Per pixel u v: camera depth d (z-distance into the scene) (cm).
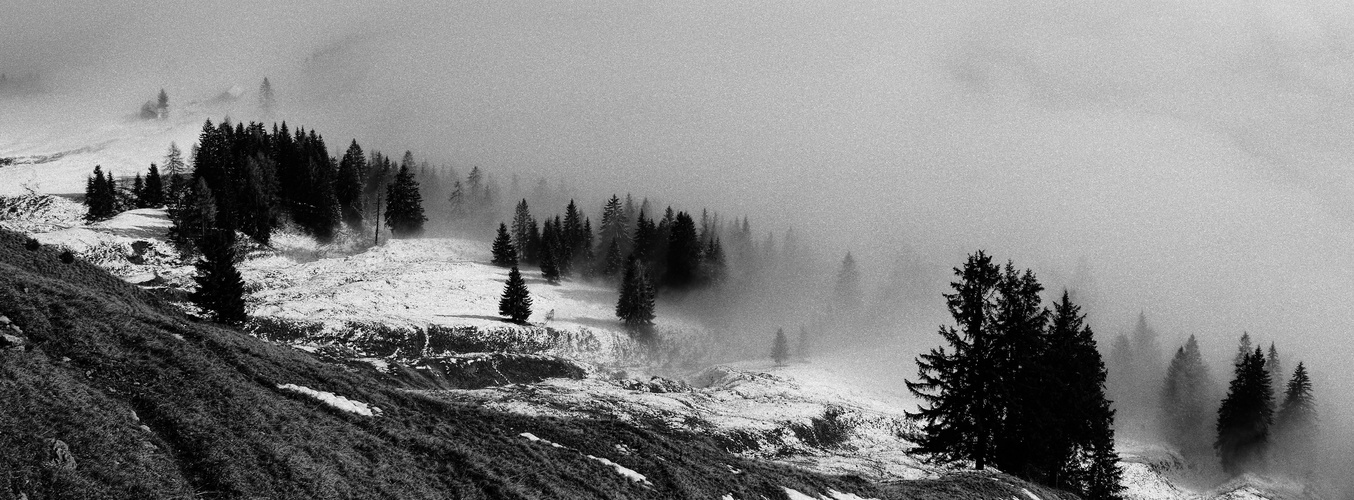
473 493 1834
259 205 12888
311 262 12781
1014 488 3328
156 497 1382
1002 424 3972
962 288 4022
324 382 2308
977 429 3928
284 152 15312
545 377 7700
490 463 2022
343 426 1955
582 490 2048
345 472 1717
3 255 4047
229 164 14250
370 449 1877
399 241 14538
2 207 12800
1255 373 8662
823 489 2788
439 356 7631
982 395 3956
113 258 10338
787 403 7294
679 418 5844
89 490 1320
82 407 1541
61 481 1310
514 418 2480
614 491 2108
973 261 4003
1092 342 4453
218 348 2250
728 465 2677
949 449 4119
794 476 2831
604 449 2417
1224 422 8831
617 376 8531
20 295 2022
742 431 5906
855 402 8094
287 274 11569
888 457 6144
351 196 15350
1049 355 4056
